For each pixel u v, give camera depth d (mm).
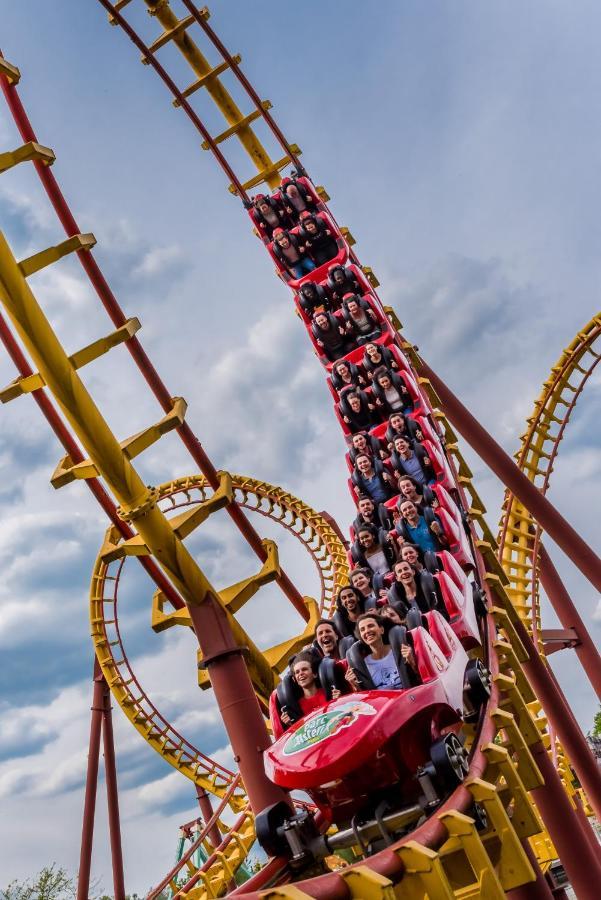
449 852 6859
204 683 14039
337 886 5207
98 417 11266
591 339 21953
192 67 23203
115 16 19641
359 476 14094
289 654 17625
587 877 10867
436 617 7910
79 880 20438
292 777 6434
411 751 6793
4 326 15227
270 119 22484
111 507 18562
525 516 20453
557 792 11094
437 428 15344
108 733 22422
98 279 13961
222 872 14695
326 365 17219
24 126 13445
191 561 12453
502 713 7738
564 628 20484
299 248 19734
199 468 14789
